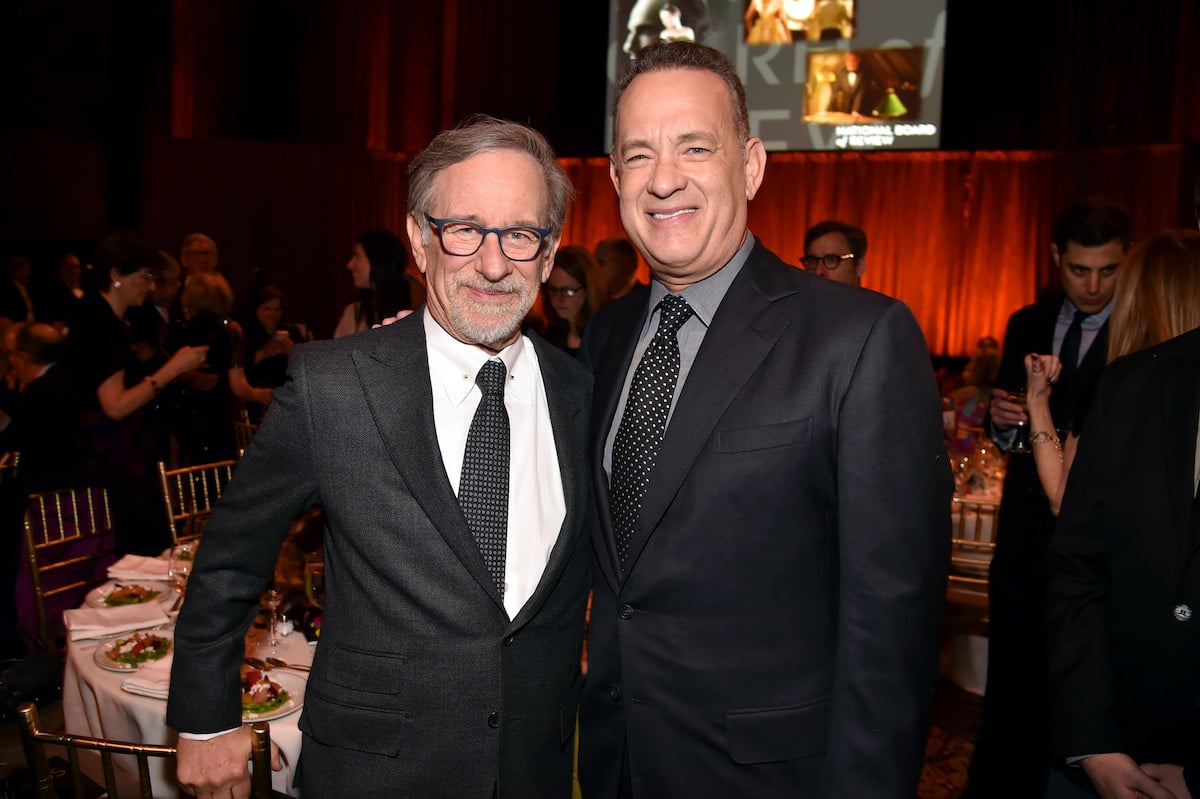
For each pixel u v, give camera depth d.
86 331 3.42
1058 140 9.11
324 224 10.09
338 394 1.37
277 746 1.60
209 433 3.87
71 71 8.97
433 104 10.38
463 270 1.37
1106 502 1.39
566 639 1.45
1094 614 1.40
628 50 10.02
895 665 1.24
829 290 1.37
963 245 9.60
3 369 4.36
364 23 10.09
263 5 9.73
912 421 1.26
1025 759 2.35
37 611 2.64
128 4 9.12
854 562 1.26
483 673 1.34
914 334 1.31
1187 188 8.37
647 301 1.55
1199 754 1.29
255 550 1.40
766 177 9.99
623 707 1.41
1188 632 1.29
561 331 3.35
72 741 1.36
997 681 2.43
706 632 1.33
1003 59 9.34
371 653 1.34
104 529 2.97
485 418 1.42
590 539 1.48
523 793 1.37
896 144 9.38
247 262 9.75
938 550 1.27
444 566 1.34
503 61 10.45
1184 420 1.34
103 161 9.18
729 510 1.31
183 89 9.45
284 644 1.96
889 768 1.24
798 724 1.30
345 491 1.36
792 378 1.31
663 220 1.36
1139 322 1.72
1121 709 1.36
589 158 10.47
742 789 1.32
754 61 9.58
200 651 1.39
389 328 1.47
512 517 1.41
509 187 1.37
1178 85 8.44
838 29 9.38
